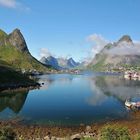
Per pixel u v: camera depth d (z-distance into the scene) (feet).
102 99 491.72
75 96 533.14
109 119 325.62
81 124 299.79
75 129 277.44
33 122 309.42
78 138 225.97
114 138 157.58
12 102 447.83
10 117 336.08
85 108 396.57
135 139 165.78
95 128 280.92
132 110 382.42
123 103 444.96
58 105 423.23
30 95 538.88
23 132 263.08
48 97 514.68
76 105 423.23
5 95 524.93
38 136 248.32
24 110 379.76
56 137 244.01
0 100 467.52
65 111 372.99
